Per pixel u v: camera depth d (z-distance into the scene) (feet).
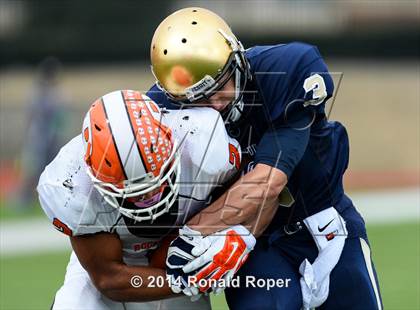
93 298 34.04
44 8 184.24
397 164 144.56
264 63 33.60
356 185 126.93
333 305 36.17
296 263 35.70
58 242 84.74
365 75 155.53
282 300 33.99
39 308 57.47
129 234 32.24
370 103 147.95
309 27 176.24
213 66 31.35
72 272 35.01
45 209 31.78
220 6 181.78
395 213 100.63
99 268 31.96
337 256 35.14
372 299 36.01
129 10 179.93
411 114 147.02
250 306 33.73
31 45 178.40
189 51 31.24
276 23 178.70
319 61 33.81
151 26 179.32
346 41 170.09
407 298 57.11
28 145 109.09
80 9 180.75
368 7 179.11
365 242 36.73
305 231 35.53
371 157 144.25
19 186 115.44
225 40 31.94
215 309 53.98
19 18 187.42
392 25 172.24
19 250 80.94
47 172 32.01
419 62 166.20
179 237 31.91
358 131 145.38
